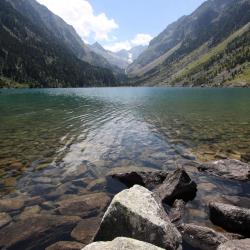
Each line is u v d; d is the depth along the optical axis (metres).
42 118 45.91
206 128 35.84
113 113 53.06
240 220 11.53
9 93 153.62
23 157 22.73
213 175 18.28
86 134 32.12
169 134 32.06
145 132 33.38
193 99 98.94
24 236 10.95
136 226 9.58
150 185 16.58
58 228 11.49
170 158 22.53
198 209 13.52
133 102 85.19
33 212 12.95
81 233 11.05
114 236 9.88
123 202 10.09
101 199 14.16
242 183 16.89
